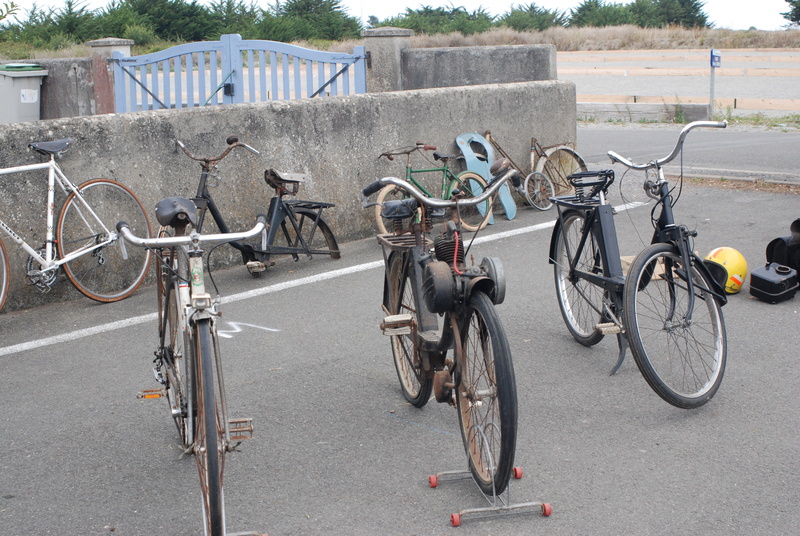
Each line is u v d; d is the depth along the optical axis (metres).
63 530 3.30
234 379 4.80
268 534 3.23
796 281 5.87
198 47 10.68
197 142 7.08
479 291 3.39
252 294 6.46
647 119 17.30
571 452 3.85
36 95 12.23
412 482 3.63
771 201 8.96
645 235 7.73
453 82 11.55
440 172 8.80
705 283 4.39
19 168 5.95
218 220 6.94
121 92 11.46
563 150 9.62
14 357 5.23
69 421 4.29
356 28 44.72
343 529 3.27
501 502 3.41
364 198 3.71
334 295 6.36
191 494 3.57
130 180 6.76
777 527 3.20
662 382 4.08
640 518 3.29
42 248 6.14
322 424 4.21
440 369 3.98
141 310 6.20
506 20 49.47
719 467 3.67
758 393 4.40
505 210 8.80
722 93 20.75
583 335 5.15
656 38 37.19
